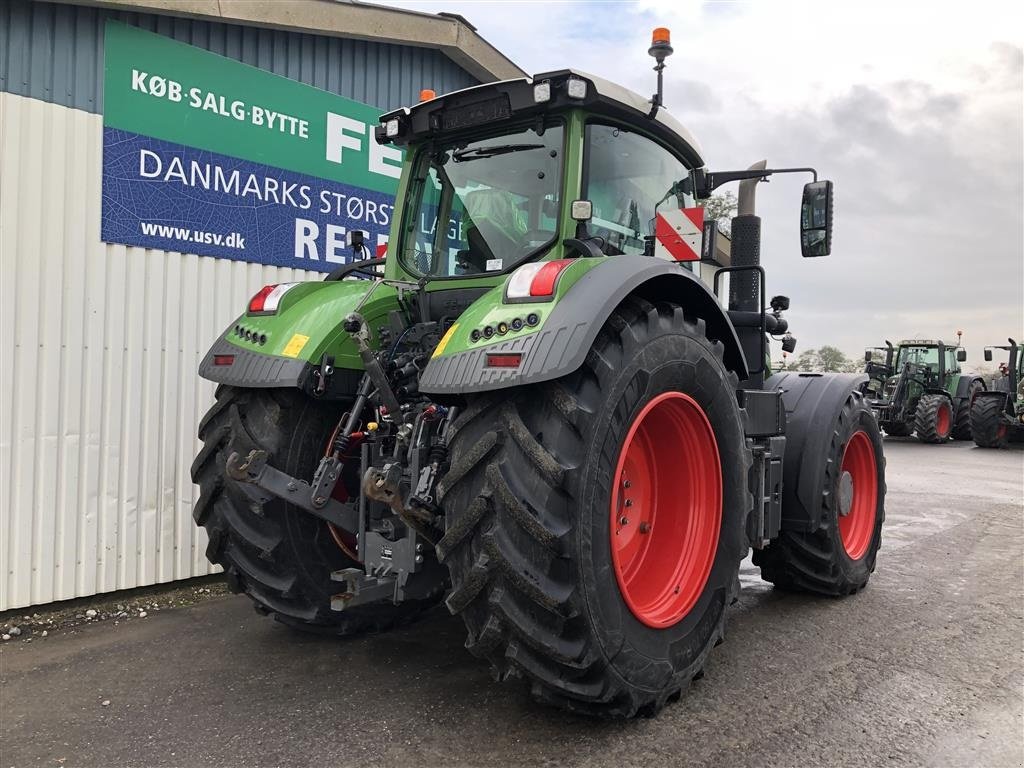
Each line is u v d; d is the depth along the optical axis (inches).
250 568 123.9
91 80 161.9
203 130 180.2
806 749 98.4
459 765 93.5
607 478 95.1
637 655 99.3
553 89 114.5
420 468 105.1
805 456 157.6
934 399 610.2
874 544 179.5
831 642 139.3
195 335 180.1
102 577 165.3
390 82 222.2
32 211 154.4
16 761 96.1
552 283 95.0
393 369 122.3
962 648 136.3
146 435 171.6
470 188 128.1
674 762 94.6
